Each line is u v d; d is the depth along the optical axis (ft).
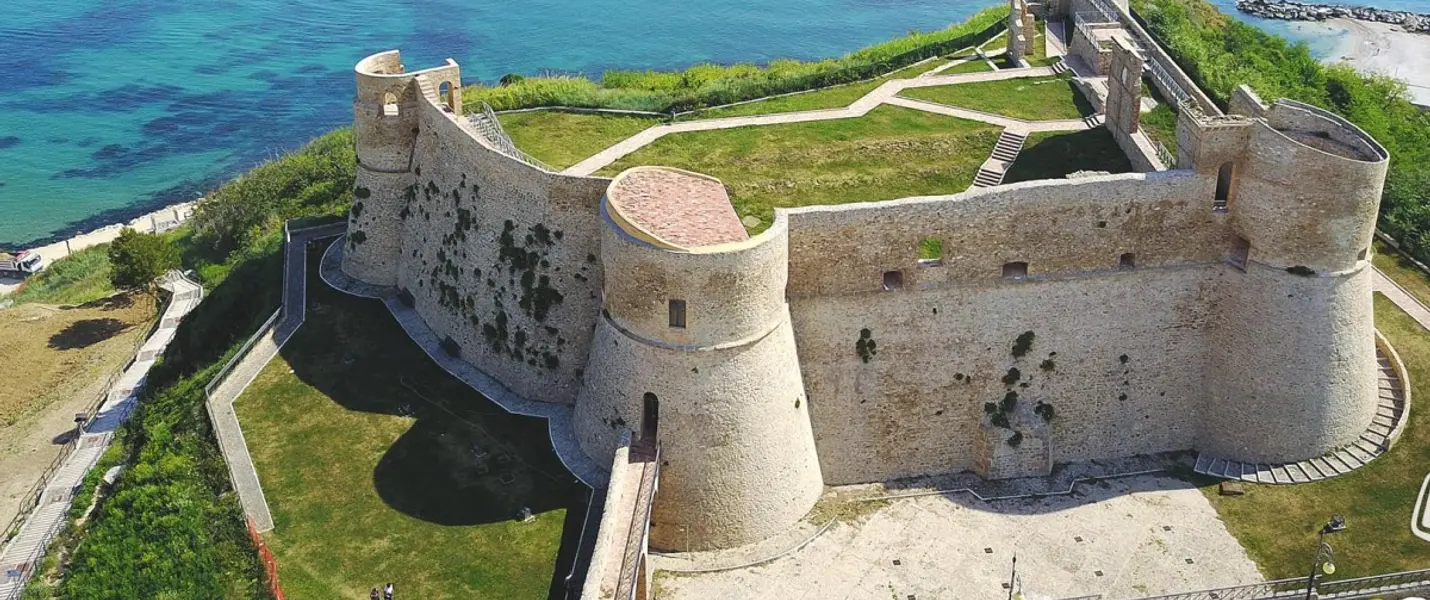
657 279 184.85
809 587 190.90
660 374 191.11
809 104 288.71
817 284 203.41
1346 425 214.07
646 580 185.06
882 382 211.82
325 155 394.52
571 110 282.97
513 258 222.07
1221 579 192.03
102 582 193.98
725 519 196.34
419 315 251.19
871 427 214.48
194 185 486.79
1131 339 216.74
